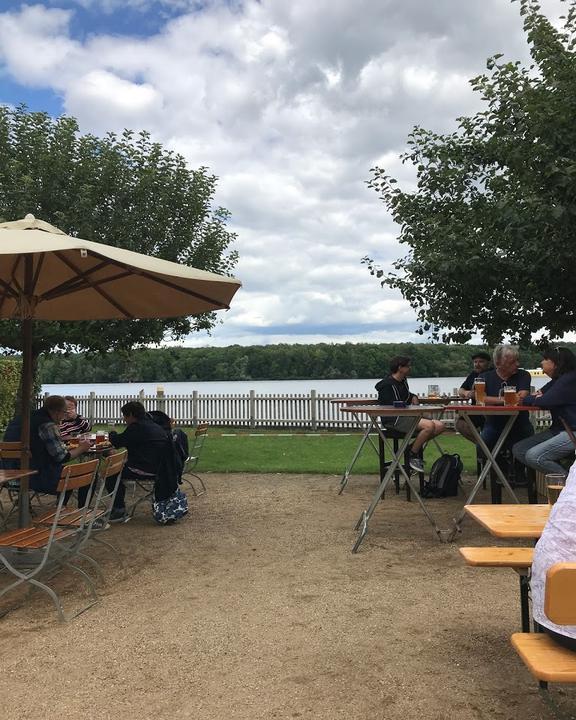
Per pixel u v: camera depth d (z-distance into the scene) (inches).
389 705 109.0
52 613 159.6
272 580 182.4
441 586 172.2
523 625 115.6
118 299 255.1
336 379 1707.7
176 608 161.0
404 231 313.3
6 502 317.7
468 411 221.8
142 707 110.5
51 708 110.7
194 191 476.1
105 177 445.4
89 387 1187.3
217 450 540.7
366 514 215.8
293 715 106.5
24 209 413.1
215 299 237.9
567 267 247.1
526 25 260.2
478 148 289.6
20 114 454.9
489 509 129.0
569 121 225.9
